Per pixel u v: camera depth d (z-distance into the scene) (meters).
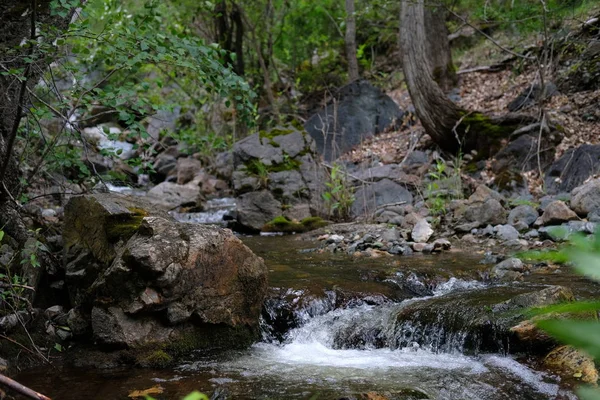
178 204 10.53
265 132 9.88
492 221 7.88
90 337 4.31
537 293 4.52
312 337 4.70
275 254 7.08
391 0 11.39
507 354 4.19
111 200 4.70
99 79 5.56
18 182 4.99
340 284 5.36
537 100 11.38
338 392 3.54
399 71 17.22
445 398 3.55
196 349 4.28
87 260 4.55
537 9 10.34
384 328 4.67
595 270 0.62
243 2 14.72
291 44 17.25
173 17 13.05
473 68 14.53
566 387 3.57
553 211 7.51
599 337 0.63
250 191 9.24
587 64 11.47
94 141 6.07
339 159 12.91
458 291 5.33
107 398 3.49
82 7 4.50
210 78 5.09
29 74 4.32
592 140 9.95
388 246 7.23
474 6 12.73
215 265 4.30
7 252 4.56
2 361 3.83
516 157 9.95
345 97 14.13
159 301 4.07
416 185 9.58
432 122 11.12
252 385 3.69
